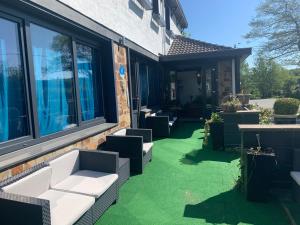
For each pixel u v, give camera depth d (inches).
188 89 505.0
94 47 215.5
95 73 219.9
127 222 124.0
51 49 160.1
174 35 549.0
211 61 418.9
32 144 138.9
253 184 139.7
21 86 135.3
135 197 149.9
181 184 167.3
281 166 150.9
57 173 129.8
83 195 115.9
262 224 120.1
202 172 188.4
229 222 122.3
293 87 1136.8
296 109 339.6
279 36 848.3
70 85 179.8
